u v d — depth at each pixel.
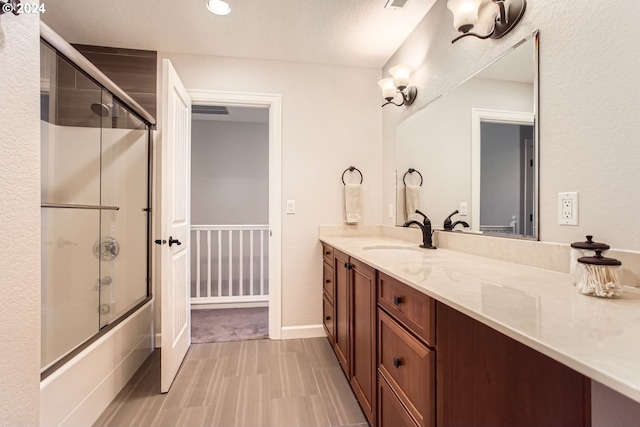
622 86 0.85
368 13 1.89
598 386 0.86
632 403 0.79
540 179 1.12
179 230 1.99
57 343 1.47
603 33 0.89
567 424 0.91
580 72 0.97
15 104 0.71
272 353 2.18
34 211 0.77
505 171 1.28
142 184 2.25
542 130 1.11
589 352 0.47
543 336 0.53
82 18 1.91
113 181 2.13
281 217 2.46
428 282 0.91
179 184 1.99
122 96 1.84
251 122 4.21
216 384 1.77
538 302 0.72
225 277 3.82
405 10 1.87
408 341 0.99
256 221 4.21
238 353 2.18
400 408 1.05
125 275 2.14
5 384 0.68
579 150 0.97
